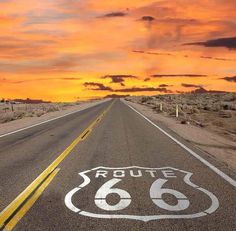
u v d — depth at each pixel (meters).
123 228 5.50
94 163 10.71
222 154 12.89
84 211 6.31
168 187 7.91
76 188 7.86
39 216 6.07
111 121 26.30
